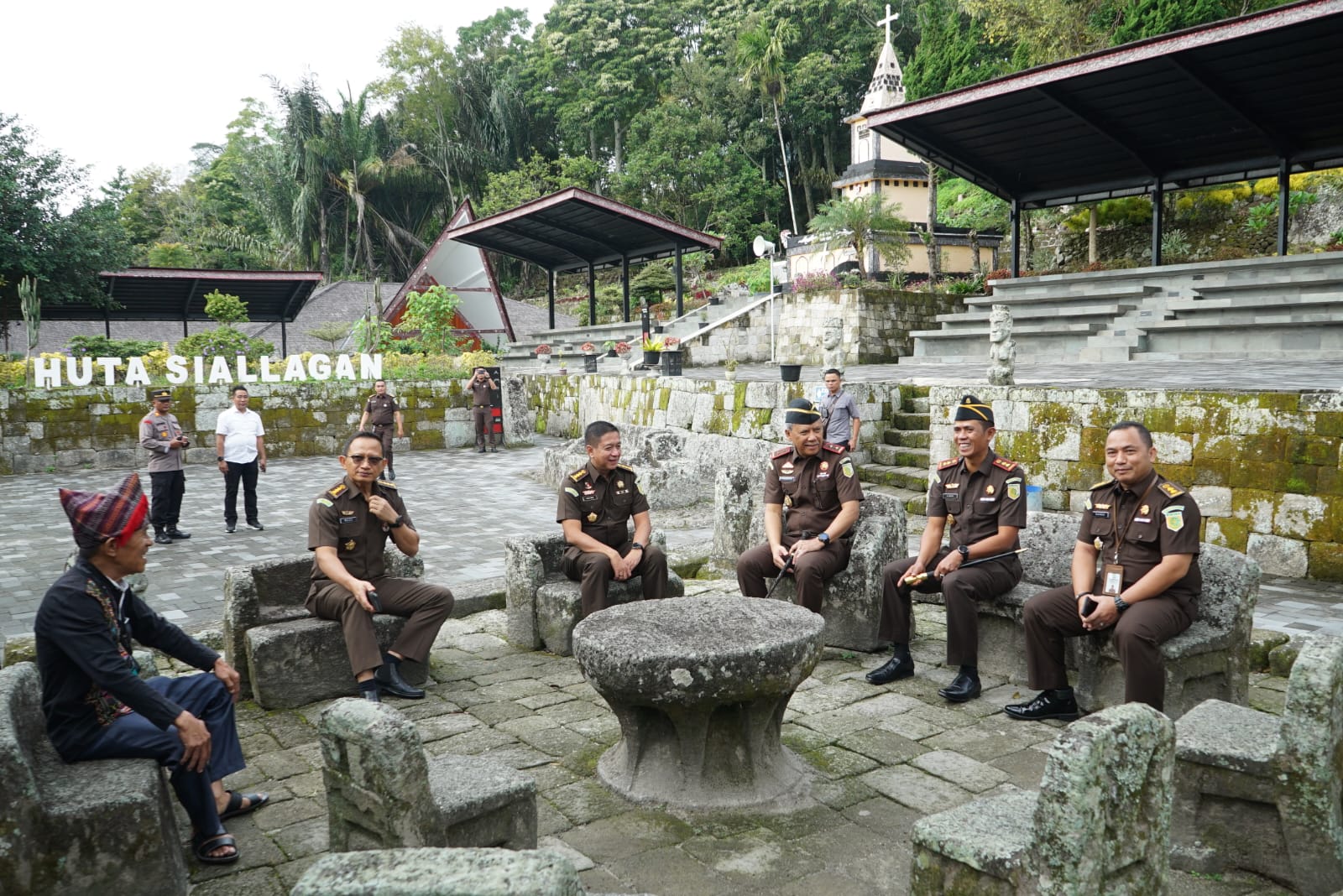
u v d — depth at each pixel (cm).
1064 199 2269
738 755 386
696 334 2712
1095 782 236
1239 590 452
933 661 571
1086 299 2023
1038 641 470
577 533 574
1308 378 1087
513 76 5912
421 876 188
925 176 3666
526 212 2566
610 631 402
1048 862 238
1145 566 443
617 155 5669
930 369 1911
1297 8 1321
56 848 285
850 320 2472
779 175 5581
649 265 4859
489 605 717
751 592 604
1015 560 525
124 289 2708
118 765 317
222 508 1295
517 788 320
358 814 293
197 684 361
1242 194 2725
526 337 3409
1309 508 714
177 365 1823
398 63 5909
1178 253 2759
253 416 1126
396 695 518
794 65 5188
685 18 5922
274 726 484
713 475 1255
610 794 395
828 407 1092
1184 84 1627
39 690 339
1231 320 1728
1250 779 315
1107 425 841
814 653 392
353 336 3038
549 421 2261
